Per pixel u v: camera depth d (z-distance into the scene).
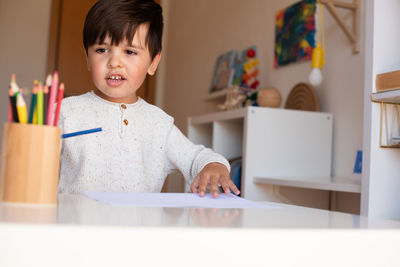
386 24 1.21
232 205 0.67
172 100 3.87
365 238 0.43
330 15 2.03
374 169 1.19
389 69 1.21
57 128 0.55
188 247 0.37
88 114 1.09
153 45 1.07
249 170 1.81
